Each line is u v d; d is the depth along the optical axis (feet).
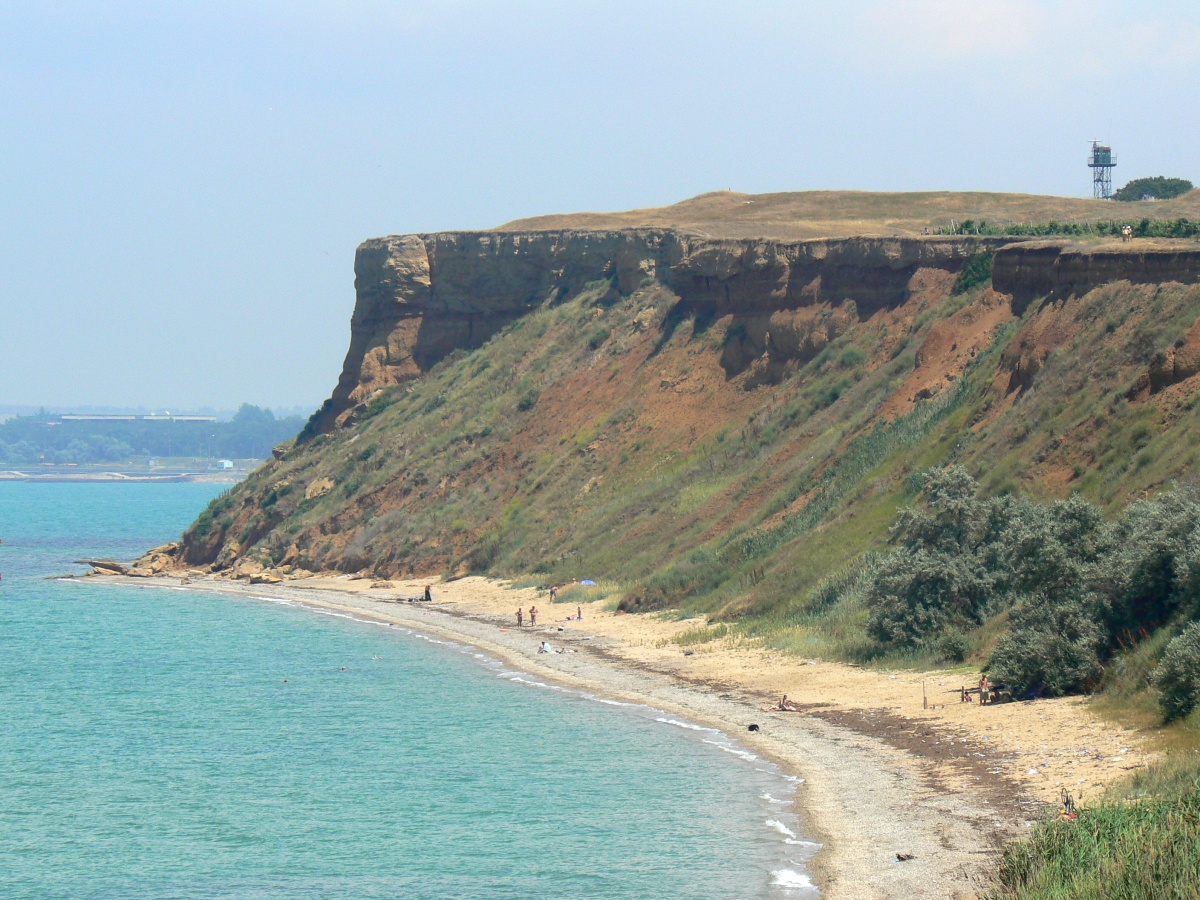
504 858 117.39
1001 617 170.09
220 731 180.65
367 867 117.60
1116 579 147.64
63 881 117.39
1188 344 188.14
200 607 333.42
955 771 125.59
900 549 189.67
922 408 247.09
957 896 94.68
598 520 305.12
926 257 301.22
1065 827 94.27
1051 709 140.05
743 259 336.08
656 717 168.55
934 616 177.37
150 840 128.98
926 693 156.56
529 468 347.77
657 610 244.63
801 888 102.06
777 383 316.40
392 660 234.58
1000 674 149.69
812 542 226.58
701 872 108.27
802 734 148.36
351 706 194.08
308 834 128.57
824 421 278.87
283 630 283.59
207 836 129.59
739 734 153.38
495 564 318.65
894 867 103.04
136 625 301.43
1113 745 123.75
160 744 173.17
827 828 115.44
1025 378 221.25
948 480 189.16
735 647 202.69
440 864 116.98
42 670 240.12
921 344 277.44
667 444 321.11
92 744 174.19
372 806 137.39
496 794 138.51
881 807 118.93
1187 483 163.32
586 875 110.93
